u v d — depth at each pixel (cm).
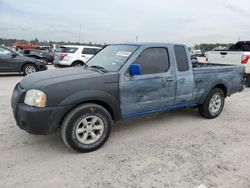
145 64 404
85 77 347
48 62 2044
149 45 412
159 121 503
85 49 1288
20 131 424
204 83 491
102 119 360
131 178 292
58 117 324
